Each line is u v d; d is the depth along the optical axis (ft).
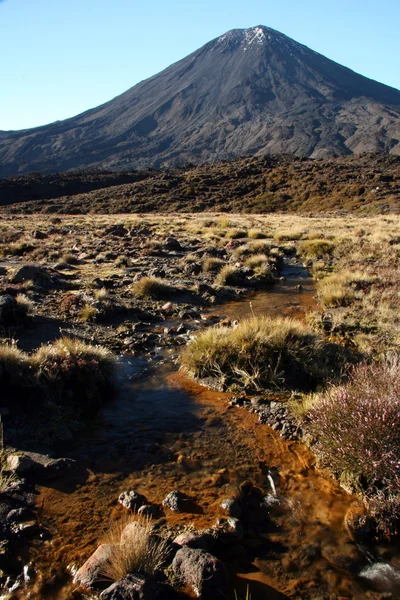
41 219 137.28
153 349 24.07
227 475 13.55
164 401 18.34
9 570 10.08
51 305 30.40
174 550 10.50
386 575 10.32
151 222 108.99
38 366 17.92
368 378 15.72
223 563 10.14
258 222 110.01
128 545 9.96
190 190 240.94
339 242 62.54
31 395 17.08
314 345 21.93
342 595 9.75
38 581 9.77
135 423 16.53
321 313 30.48
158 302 32.89
